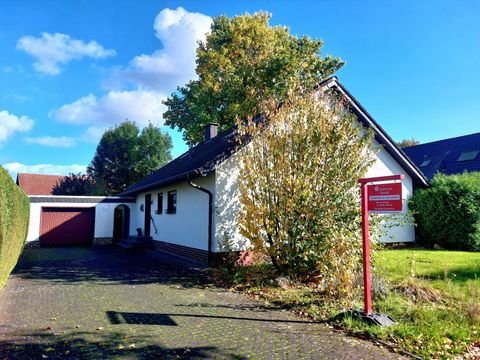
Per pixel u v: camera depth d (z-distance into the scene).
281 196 8.40
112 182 37.59
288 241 8.27
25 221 12.10
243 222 9.10
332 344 4.77
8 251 7.44
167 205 15.83
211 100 26.77
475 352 4.62
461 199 13.59
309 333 5.19
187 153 20.66
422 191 15.20
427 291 6.89
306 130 8.44
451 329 5.17
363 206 5.90
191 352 4.44
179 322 5.66
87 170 38.19
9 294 7.58
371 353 4.48
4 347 4.57
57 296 7.41
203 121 26.61
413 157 27.75
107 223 20.95
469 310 5.73
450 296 6.68
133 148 37.59
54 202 19.77
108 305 6.68
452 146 25.50
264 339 4.92
